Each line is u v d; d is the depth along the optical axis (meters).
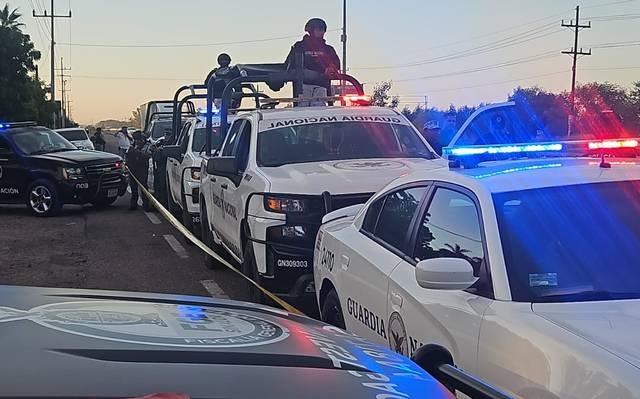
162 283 8.59
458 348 3.23
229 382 1.87
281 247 6.47
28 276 8.92
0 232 12.87
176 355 2.00
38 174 15.24
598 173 3.86
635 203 3.65
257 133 7.70
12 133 15.63
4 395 1.63
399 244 4.30
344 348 2.49
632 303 3.07
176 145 13.34
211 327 2.44
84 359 1.87
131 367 1.86
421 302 3.61
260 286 6.55
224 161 7.70
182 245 11.38
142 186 15.55
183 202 11.74
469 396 2.53
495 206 3.55
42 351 1.88
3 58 41.12
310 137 7.80
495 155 4.32
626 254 3.44
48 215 15.27
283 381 1.94
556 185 3.72
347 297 4.69
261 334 2.45
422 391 2.18
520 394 2.80
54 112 53.69
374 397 1.99
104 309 2.53
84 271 9.27
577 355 2.60
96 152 16.62
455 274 3.22
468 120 9.00
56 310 2.40
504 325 2.98
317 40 10.51
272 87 10.59
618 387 2.40
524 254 3.34
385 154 7.79
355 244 4.73
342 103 9.29
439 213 4.00
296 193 6.50
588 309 3.00
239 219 7.36
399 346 3.87
